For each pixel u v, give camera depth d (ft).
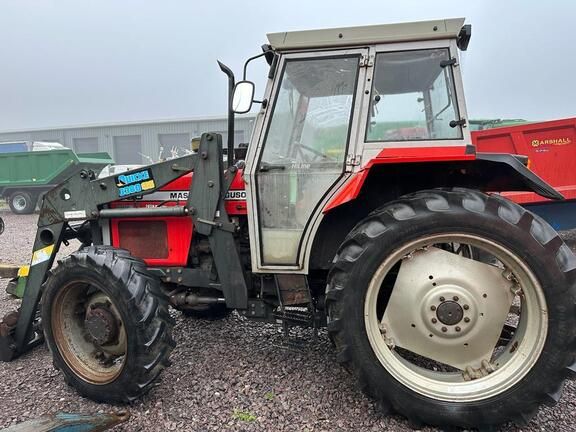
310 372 8.82
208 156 8.63
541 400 6.74
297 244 8.38
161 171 8.95
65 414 7.07
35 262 9.88
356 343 7.16
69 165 40.70
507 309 7.18
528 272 6.72
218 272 8.89
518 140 18.02
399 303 7.43
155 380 7.97
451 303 7.19
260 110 8.40
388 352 7.30
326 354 9.61
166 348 7.97
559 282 6.59
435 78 7.87
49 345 8.57
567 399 7.75
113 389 7.86
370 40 7.86
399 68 7.91
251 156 8.43
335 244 8.61
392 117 7.94
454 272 7.22
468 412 6.86
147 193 9.13
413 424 7.08
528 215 6.81
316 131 8.25
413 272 7.36
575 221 18.02
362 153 7.91
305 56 8.16
